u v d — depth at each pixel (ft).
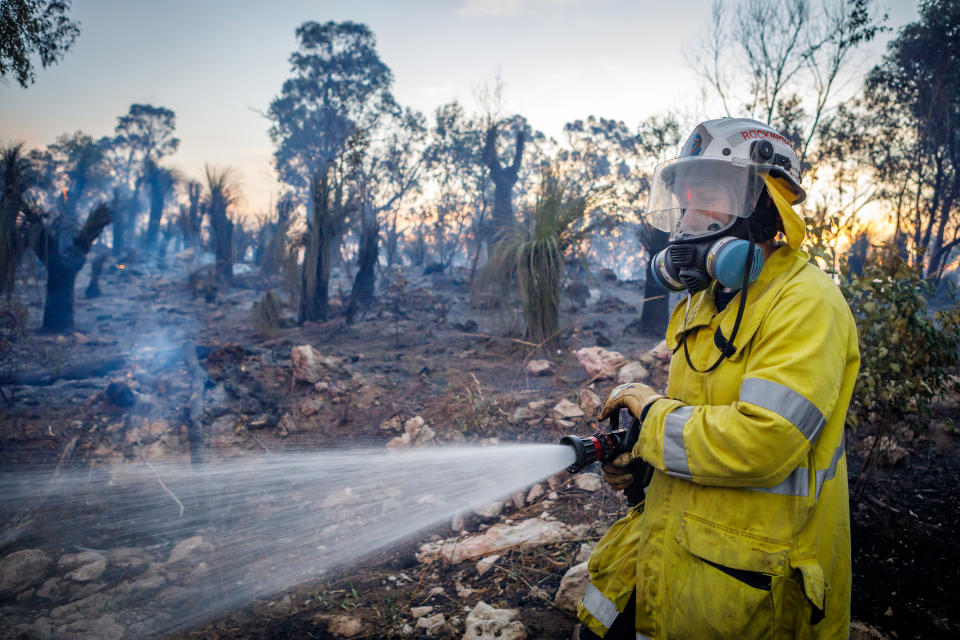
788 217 4.65
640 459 5.78
